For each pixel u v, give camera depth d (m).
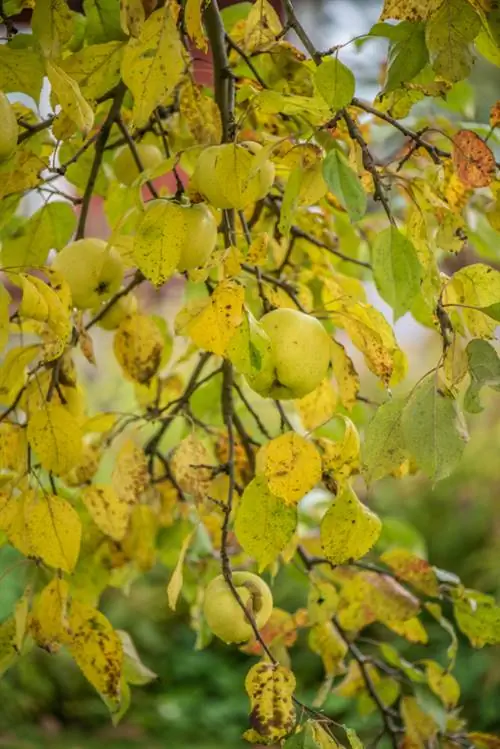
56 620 1.73
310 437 1.86
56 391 1.85
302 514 2.09
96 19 1.81
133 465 1.84
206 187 1.67
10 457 1.79
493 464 4.45
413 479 4.66
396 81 1.65
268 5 1.82
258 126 1.94
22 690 4.09
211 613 1.68
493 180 1.66
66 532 1.70
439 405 1.57
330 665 1.93
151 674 1.84
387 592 1.88
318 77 1.60
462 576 4.32
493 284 1.67
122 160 1.91
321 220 2.01
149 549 1.99
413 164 1.98
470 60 1.62
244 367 1.58
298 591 4.28
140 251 1.63
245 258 1.63
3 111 1.64
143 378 1.88
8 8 1.77
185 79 1.89
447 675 1.92
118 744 3.96
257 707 1.61
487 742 1.92
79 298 1.74
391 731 1.95
